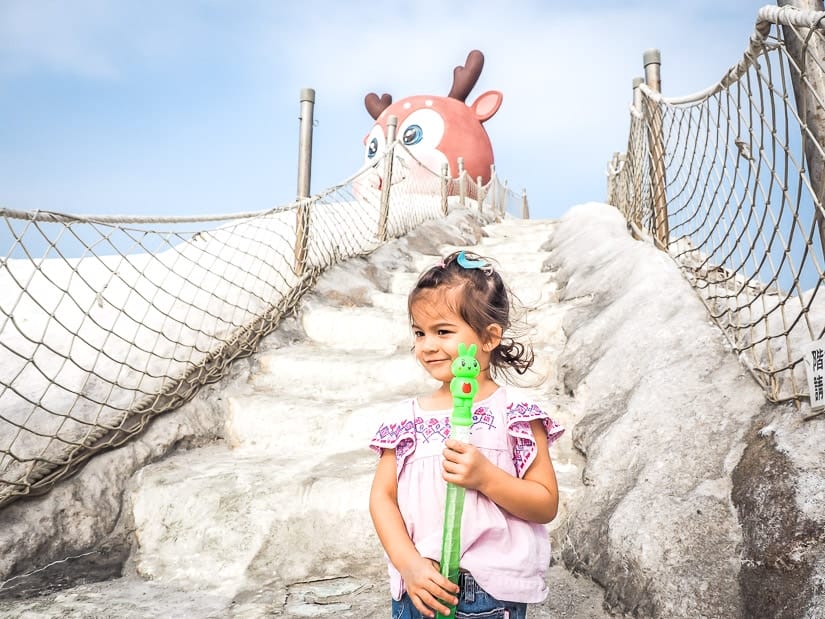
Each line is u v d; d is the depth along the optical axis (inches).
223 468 110.6
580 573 80.2
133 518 102.3
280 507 99.0
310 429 123.6
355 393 137.7
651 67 167.9
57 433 105.8
